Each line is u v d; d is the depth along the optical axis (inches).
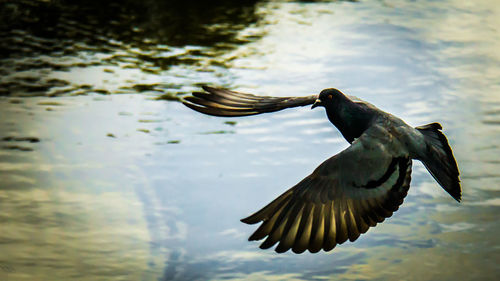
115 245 449.7
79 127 599.2
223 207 490.0
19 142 571.8
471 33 826.2
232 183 518.6
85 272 422.0
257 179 524.7
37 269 423.5
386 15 888.9
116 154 558.3
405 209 491.5
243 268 428.8
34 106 634.2
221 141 583.2
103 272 422.6
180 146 572.7
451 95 659.4
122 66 724.7
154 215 480.1
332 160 224.7
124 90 669.9
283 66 724.0
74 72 708.0
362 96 655.8
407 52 764.6
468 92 666.2
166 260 435.2
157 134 590.6
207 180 523.8
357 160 224.4
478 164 540.4
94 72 708.7
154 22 855.1
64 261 431.8
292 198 218.4
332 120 248.8
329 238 213.0
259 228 212.7
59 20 849.5
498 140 575.8
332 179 221.9
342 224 216.7
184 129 601.0
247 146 575.8
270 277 420.5
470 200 496.7
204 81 688.4
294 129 608.1
